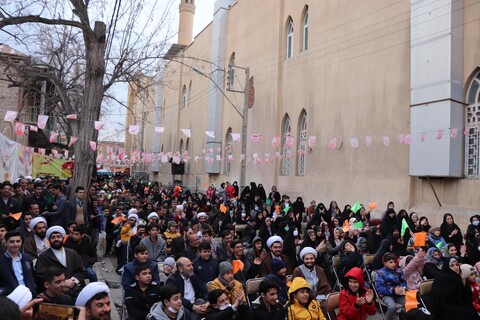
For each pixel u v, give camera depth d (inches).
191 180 1476.4
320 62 806.5
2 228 264.2
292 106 892.6
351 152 709.3
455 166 528.1
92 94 524.1
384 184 636.1
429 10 557.3
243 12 1141.1
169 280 250.5
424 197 574.9
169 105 1822.1
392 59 634.2
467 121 537.3
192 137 1496.1
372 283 302.5
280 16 951.0
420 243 322.0
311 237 370.9
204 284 266.7
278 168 934.4
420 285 262.1
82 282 264.2
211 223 587.2
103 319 162.4
